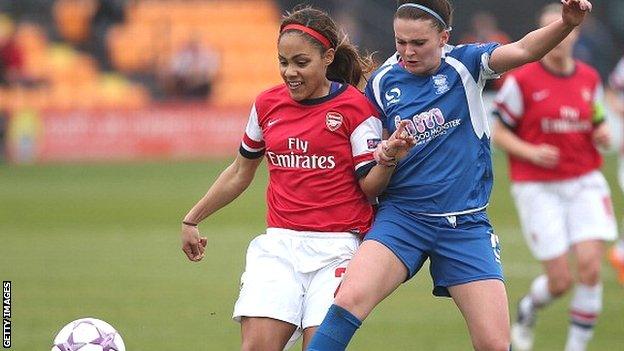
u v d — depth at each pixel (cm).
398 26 2097
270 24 10788
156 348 3091
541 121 3253
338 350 2022
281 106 2145
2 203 6538
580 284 3086
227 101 10031
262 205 6662
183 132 8962
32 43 10044
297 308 2108
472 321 2106
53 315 3538
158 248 5034
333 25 2123
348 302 2027
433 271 2184
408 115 2139
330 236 2127
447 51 2150
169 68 9562
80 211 6206
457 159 2136
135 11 10575
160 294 3950
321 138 2108
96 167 8412
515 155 3259
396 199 2162
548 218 3194
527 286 4178
